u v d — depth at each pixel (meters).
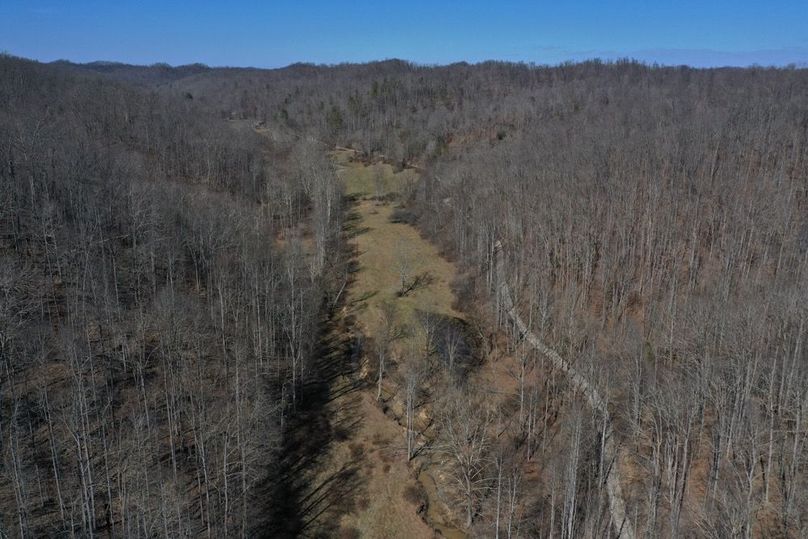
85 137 119.94
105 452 53.34
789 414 59.59
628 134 138.62
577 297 94.12
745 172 118.12
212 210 100.06
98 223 85.38
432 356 84.88
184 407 65.81
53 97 161.38
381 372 81.25
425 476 69.31
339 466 69.38
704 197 106.31
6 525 49.47
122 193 94.81
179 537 49.62
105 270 78.25
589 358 71.94
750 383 60.75
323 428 75.00
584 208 102.88
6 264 71.00
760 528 52.09
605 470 62.66
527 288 99.94
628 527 56.56
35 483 53.38
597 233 102.31
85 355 64.75
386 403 80.56
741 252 93.94
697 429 62.78
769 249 95.88
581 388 72.38
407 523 62.75
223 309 80.12
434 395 78.81
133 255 86.88
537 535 58.66
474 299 101.44
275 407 68.44
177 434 64.00
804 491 50.94
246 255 88.25
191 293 88.44
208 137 154.00
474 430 69.81
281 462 68.44
